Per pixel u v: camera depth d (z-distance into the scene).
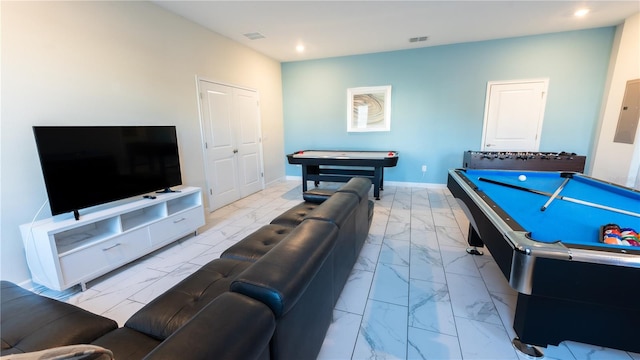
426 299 1.89
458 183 2.31
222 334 0.68
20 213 2.02
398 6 3.08
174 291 1.36
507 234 1.23
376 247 2.68
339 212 1.64
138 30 2.76
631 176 3.27
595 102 4.04
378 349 1.48
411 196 4.54
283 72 5.64
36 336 1.08
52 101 2.14
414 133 5.05
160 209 2.68
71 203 2.08
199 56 3.55
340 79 5.30
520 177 2.50
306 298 1.14
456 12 3.27
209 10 3.11
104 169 2.29
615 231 1.23
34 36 2.02
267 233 2.07
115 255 2.21
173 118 3.22
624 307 1.04
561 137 4.29
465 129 4.75
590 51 3.95
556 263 1.07
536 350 1.42
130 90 2.72
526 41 4.19
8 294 1.36
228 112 4.16
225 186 4.18
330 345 1.51
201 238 2.99
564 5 3.10
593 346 1.47
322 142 5.69
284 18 3.36
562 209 1.67
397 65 4.91
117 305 1.90
